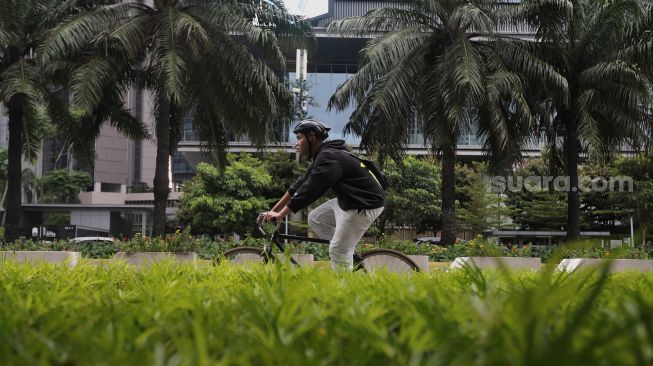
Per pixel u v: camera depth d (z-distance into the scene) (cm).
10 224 1945
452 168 1847
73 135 2012
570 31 1880
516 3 1841
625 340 71
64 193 7331
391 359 88
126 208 7244
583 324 95
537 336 77
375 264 580
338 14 5072
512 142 1872
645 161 3475
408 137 1909
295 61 4747
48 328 116
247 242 1397
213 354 99
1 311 128
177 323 126
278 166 4306
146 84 1966
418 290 165
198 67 1764
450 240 1836
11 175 1953
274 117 1819
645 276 245
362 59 1947
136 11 1738
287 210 521
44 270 287
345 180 515
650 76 1888
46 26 1830
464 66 1642
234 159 4259
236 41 1761
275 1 1833
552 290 147
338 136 5219
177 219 4462
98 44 1627
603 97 1866
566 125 1956
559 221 4469
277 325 111
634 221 3959
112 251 1557
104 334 96
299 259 1082
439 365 78
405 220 4134
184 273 287
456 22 1714
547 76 1781
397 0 1894
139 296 174
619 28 1817
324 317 125
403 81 1781
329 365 92
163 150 1805
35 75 1764
